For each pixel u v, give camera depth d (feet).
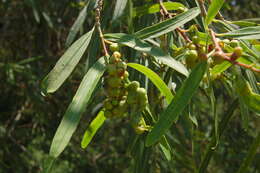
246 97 1.51
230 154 4.76
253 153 1.66
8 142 5.07
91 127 1.75
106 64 1.62
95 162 5.75
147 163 2.07
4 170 4.75
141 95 1.57
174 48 2.03
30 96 4.52
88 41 1.73
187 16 1.75
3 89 4.96
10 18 4.92
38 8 3.84
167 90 1.64
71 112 1.51
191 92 1.43
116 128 5.75
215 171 5.49
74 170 5.67
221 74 1.96
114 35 1.69
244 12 5.54
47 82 1.63
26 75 4.37
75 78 4.60
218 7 1.59
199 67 1.43
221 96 4.69
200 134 4.22
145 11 2.11
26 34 4.90
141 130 1.62
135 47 1.64
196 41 1.69
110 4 2.28
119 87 1.59
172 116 1.43
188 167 4.09
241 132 4.19
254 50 1.85
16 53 5.00
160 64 2.06
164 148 1.79
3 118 5.07
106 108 1.60
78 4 4.21
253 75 1.88
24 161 5.14
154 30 1.73
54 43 4.93
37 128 5.18
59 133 1.48
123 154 5.96
